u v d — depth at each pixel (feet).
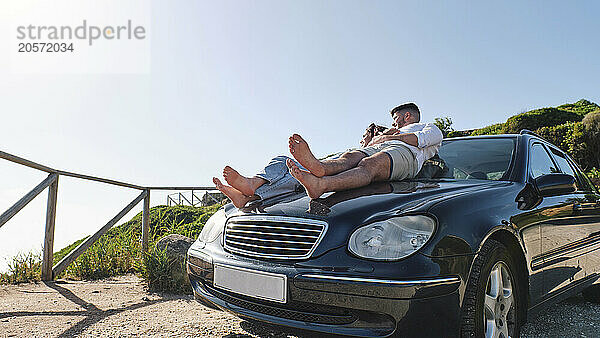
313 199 8.17
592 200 11.59
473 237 7.02
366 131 13.46
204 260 8.55
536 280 8.68
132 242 20.26
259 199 9.32
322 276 6.75
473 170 10.03
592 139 58.54
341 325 6.75
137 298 13.28
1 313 11.27
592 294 12.53
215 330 9.94
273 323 7.27
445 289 6.45
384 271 6.44
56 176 16.33
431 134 10.23
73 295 13.64
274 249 7.44
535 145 11.00
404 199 7.58
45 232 16.28
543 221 8.98
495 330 7.45
